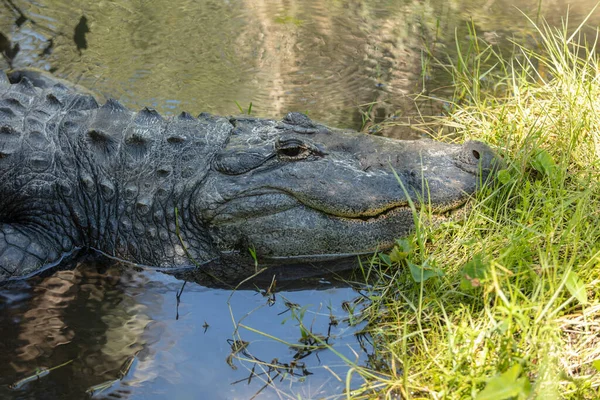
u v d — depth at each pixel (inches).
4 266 164.1
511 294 128.8
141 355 139.9
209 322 151.0
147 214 173.3
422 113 236.1
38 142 176.6
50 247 173.6
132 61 265.9
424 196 166.2
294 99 243.9
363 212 165.9
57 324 149.3
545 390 112.7
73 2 312.5
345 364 137.9
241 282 165.3
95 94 234.4
